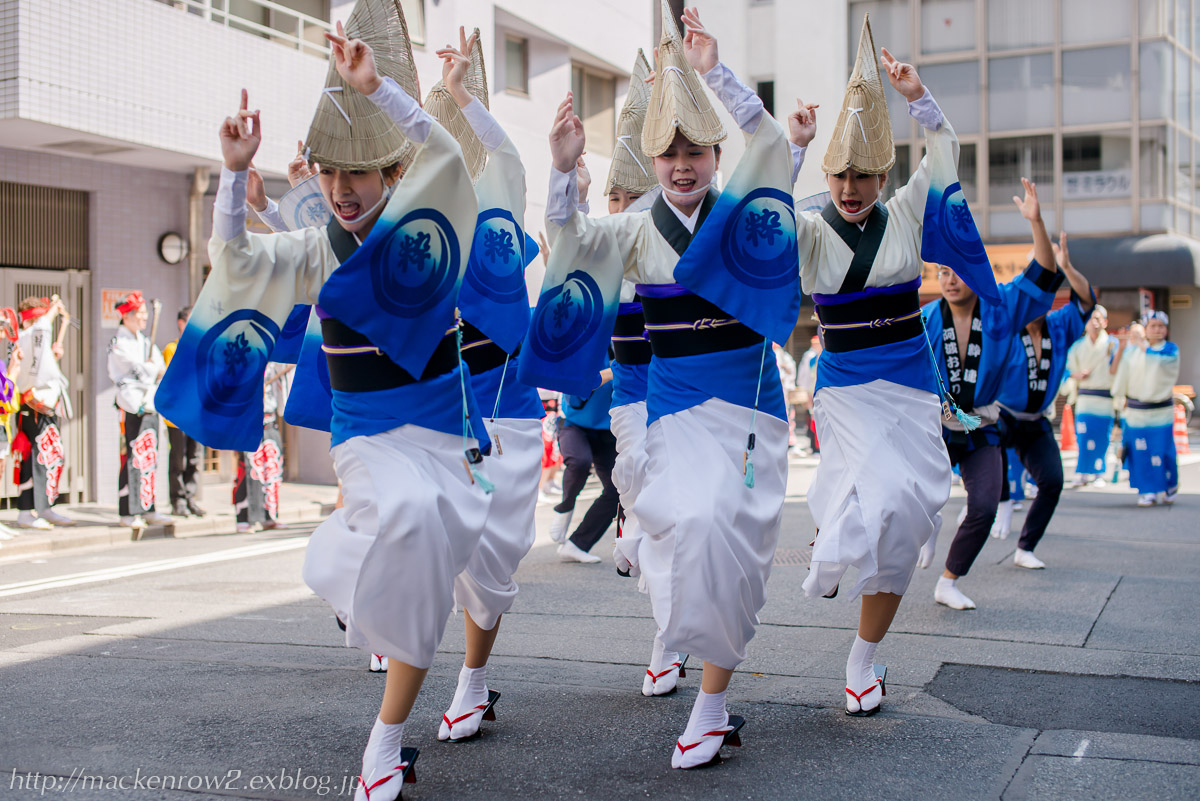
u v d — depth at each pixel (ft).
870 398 13.38
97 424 37.96
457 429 10.89
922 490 13.12
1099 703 13.57
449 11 45.83
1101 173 75.87
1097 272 74.18
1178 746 11.82
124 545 30.73
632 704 13.82
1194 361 79.25
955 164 13.92
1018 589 21.04
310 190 12.42
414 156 10.85
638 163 16.75
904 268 13.34
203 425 10.66
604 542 28.81
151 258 39.37
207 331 10.51
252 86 37.22
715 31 79.41
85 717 13.52
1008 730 12.46
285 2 40.06
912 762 11.41
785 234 12.16
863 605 13.17
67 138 33.09
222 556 28.27
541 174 54.19
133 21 33.24
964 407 18.83
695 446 11.78
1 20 30.32
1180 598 19.97
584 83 59.98
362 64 10.09
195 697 14.43
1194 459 54.08
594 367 12.77
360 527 10.38
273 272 10.56
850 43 78.84
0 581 24.79
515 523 12.68
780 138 12.10
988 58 77.56
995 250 76.54
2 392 30.50
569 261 12.23
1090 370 41.78
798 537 29.22
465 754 11.93
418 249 10.52
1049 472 22.95
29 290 36.42
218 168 38.27
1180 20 77.92
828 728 12.63
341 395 10.73
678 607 11.26
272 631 18.75
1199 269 75.15
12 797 10.78
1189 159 80.94
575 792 10.72
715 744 11.36
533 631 18.11
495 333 12.88
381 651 10.20
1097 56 75.46
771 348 12.26
